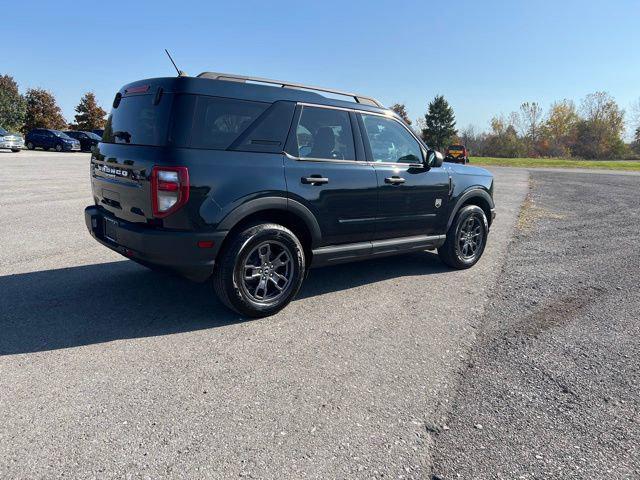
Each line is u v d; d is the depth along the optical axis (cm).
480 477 225
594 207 1274
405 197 505
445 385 311
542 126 7094
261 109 397
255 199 383
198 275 373
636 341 392
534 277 575
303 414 270
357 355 349
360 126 470
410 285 529
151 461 226
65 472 216
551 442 254
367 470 226
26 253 588
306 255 448
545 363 348
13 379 295
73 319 392
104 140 439
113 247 409
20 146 2833
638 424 273
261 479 217
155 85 376
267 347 356
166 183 349
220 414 267
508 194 1599
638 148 6688
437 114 7369
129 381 298
